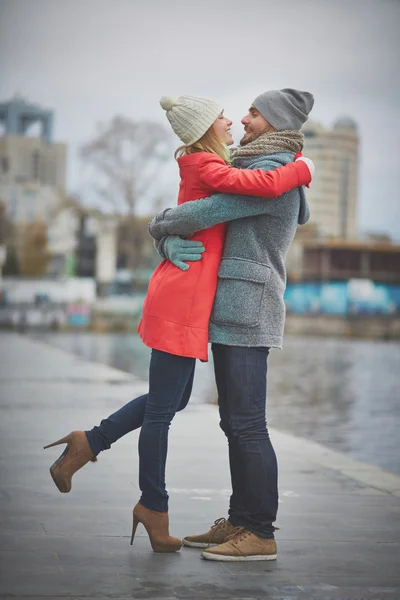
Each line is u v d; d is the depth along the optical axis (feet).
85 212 279.08
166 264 15.12
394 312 243.19
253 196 14.30
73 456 15.26
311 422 39.55
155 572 13.74
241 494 15.28
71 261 280.10
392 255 248.52
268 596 12.73
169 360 14.73
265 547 14.66
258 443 14.70
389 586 13.41
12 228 285.64
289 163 14.56
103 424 15.34
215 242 14.76
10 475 21.49
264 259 14.60
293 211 14.67
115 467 22.82
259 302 14.51
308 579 13.66
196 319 14.55
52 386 44.83
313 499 19.90
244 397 14.61
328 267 248.52
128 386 45.14
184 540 15.49
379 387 58.49
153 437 14.87
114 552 14.87
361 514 18.40
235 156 15.03
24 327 195.52
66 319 201.57
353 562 14.70
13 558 14.30
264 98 14.99
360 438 34.91
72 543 15.34
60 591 12.65
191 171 14.82
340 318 239.91
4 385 45.16
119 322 208.44
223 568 14.11
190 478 21.74
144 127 279.90
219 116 15.06
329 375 69.56
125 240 277.03
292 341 151.53
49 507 18.11
